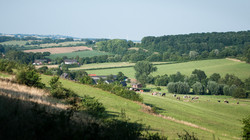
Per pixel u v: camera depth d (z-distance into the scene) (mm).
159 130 25078
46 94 27328
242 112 72750
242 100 102875
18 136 8539
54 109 15320
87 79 59438
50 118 10898
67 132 9383
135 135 12203
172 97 94375
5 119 9531
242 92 110250
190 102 82875
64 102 24734
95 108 23156
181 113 53312
